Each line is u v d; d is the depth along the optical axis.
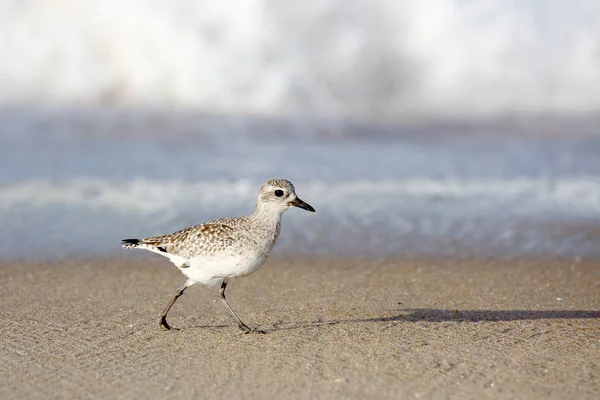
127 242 9.24
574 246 13.11
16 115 21.02
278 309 10.14
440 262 12.34
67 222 13.88
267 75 23.62
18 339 8.89
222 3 23.72
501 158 18.31
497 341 8.83
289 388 7.52
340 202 15.15
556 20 24.56
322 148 19.03
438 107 23.62
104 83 23.67
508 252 12.83
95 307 10.16
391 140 19.92
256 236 8.73
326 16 23.80
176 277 11.61
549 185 16.33
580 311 10.07
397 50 24.30
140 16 23.59
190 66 23.59
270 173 16.80
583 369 7.95
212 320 9.69
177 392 7.44
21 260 12.19
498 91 24.50
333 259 12.45
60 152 18.08
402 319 9.70
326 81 23.98
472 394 7.37
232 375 7.84
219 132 20.27
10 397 7.32
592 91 24.44
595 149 19.12
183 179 16.28
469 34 24.39
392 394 7.38
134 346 8.70
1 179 16.03
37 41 23.84
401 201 15.24
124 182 16.03
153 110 22.25
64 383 7.65
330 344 8.75
